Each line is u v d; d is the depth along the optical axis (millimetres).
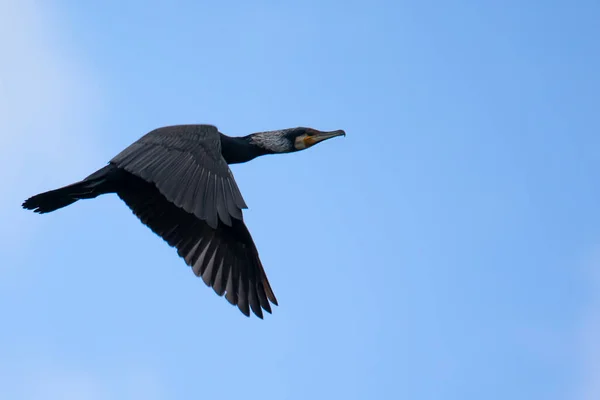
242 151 18781
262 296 16922
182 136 15070
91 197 16516
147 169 14484
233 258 17047
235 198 14367
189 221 17031
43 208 16312
